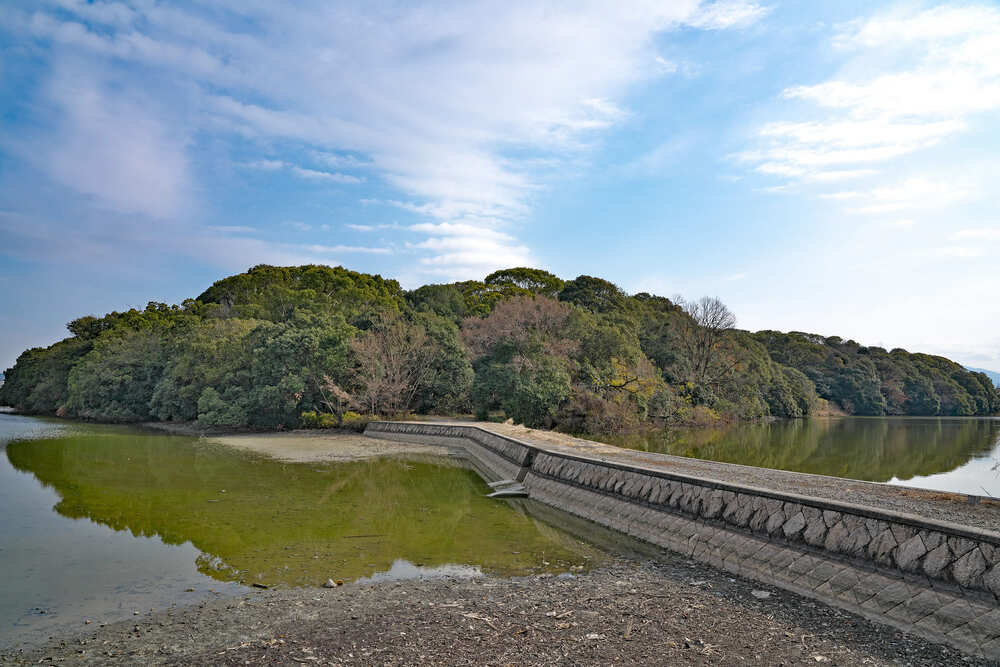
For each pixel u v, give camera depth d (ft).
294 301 185.78
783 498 35.65
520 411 141.38
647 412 165.89
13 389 267.18
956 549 26.35
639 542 44.57
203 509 55.42
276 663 23.31
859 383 273.95
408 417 151.64
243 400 140.87
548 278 281.74
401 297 236.63
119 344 190.19
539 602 30.68
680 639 25.40
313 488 68.23
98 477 73.61
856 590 29.19
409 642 25.30
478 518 53.31
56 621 28.71
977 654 23.06
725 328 199.41
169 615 29.43
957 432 165.07
